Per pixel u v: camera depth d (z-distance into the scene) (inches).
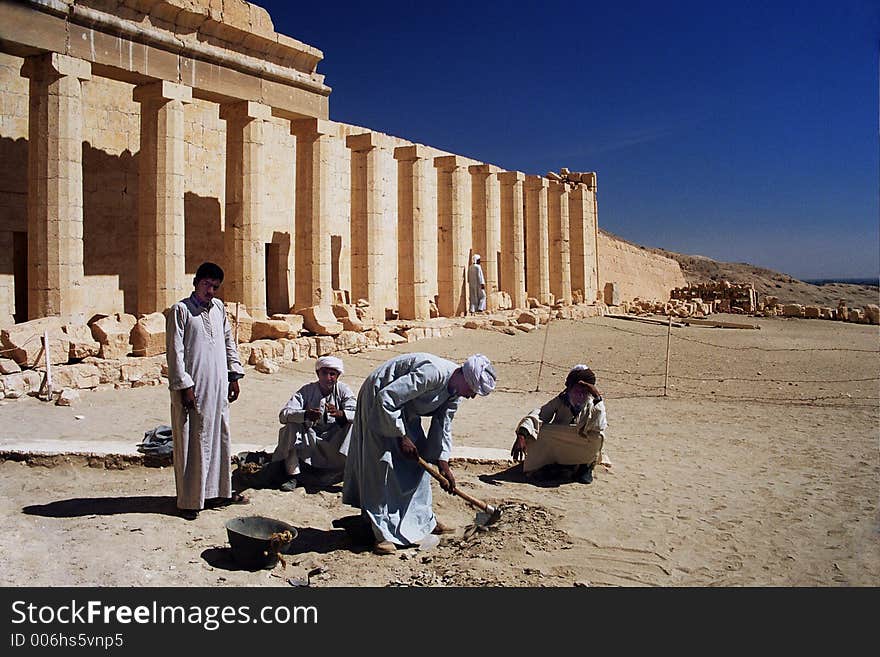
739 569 237.5
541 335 995.9
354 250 906.7
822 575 233.0
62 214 566.9
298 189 808.3
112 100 719.1
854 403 567.2
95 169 704.4
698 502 307.3
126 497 288.8
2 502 273.9
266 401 518.0
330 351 723.4
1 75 633.0
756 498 314.0
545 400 571.8
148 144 645.3
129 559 229.1
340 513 289.3
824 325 1393.9
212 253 821.2
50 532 245.9
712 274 2952.8
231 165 727.7
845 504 305.0
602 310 1408.7
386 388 244.5
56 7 557.9
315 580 224.8
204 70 673.0
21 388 473.1
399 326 858.8
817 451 403.5
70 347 525.3
